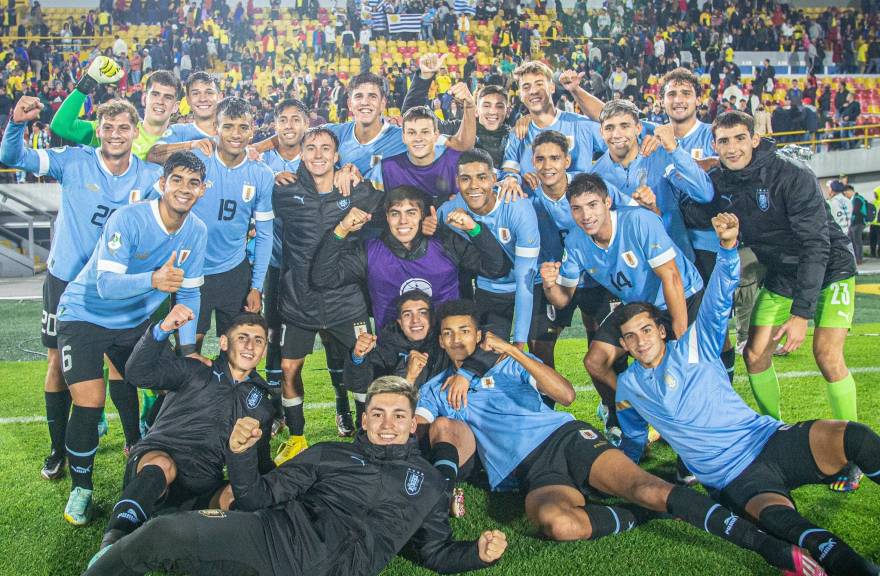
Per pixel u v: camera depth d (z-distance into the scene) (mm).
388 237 4547
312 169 4602
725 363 4605
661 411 3523
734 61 17734
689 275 4375
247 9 17016
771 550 2855
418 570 3152
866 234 14984
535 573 3076
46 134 13711
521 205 4414
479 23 17359
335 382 4801
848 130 15812
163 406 3568
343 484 3074
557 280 4520
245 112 4555
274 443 4738
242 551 2742
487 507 3719
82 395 3688
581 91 5434
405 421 3180
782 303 4285
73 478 3646
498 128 5285
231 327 3607
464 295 4762
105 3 16844
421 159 4812
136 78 14984
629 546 3285
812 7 19469
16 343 7648
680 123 5020
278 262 5055
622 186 4863
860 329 7625
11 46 16531
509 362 3875
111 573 2645
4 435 4828
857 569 2676
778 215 4172
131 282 3697
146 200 4191
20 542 3416
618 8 17594
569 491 3387
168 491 3475
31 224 13180
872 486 3861
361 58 15547
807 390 5422
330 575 2859
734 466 3371
